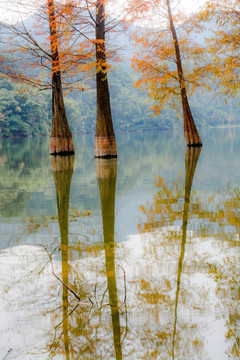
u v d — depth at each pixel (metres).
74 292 2.78
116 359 1.98
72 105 82.56
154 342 2.10
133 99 116.62
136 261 3.42
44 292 2.80
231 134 50.56
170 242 4.00
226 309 2.45
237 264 3.27
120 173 11.38
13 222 5.28
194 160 14.97
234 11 15.94
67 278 3.06
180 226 4.68
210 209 5.68
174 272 3.11
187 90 21.02
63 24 16.64
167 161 15.11
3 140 52.53
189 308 2.48
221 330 2.21
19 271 3.26
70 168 13.27
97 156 17.14
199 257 3.48
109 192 7.82
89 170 12.48
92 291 2.79
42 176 11.23
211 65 18.16
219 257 3.46
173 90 20.33
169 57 20.25
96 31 16.55
